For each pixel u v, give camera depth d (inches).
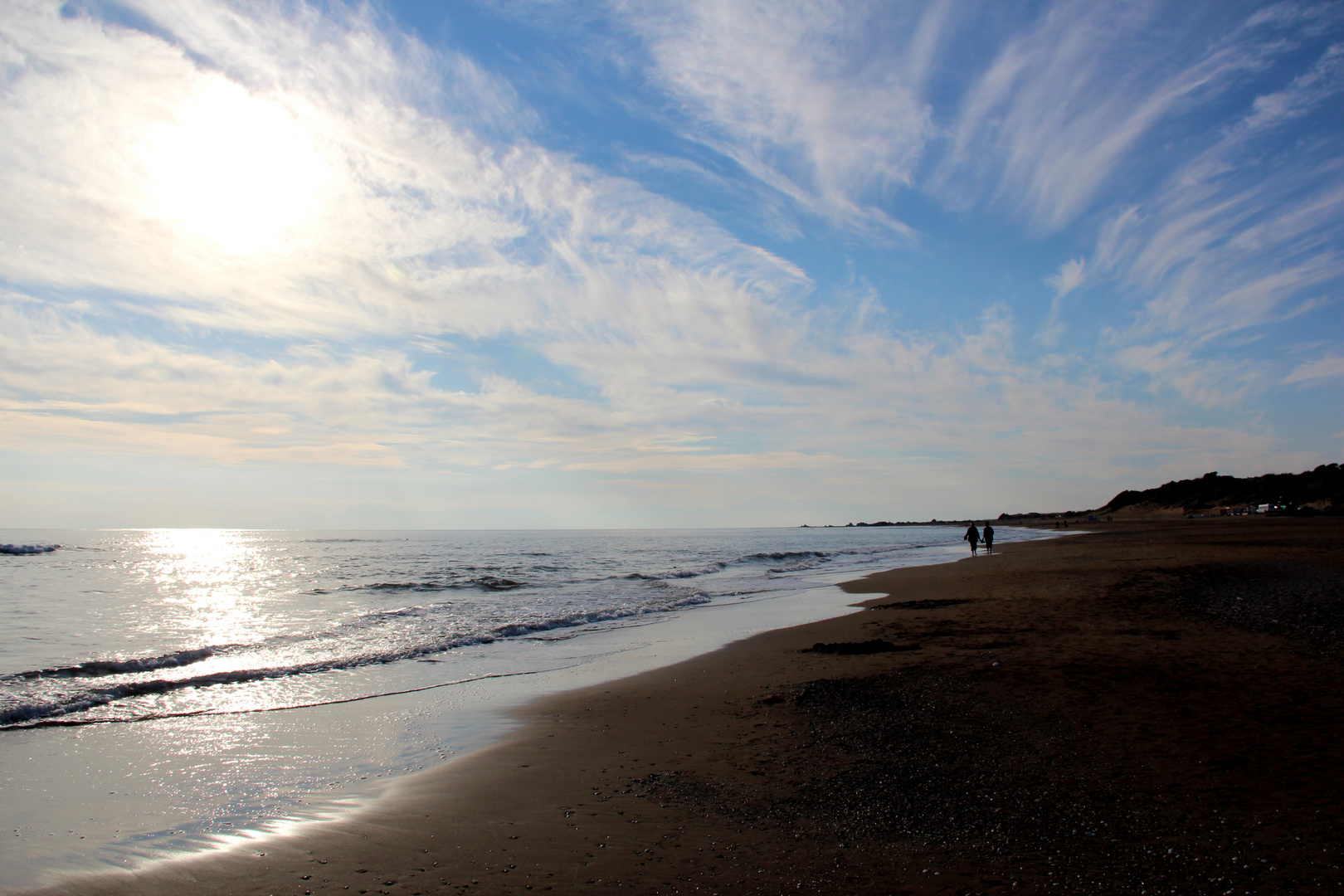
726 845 182.7
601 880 165.5
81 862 188.5
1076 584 759.7
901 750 250.2
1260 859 156.7
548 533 7834.6
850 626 589.9
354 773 262.8
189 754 289.4
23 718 346.0
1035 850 167.8
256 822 215.3
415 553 2564.0
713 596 935.7
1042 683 332.8
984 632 495.2
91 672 454.3
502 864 177.8
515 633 627.8
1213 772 210.5
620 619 723.4
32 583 1245.1
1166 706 283.6
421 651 533.3
